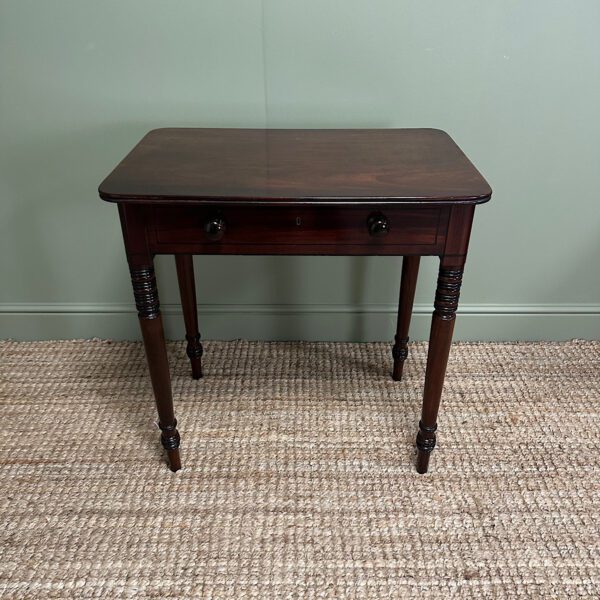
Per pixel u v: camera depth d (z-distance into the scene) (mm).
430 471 1341
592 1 1308
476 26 1340
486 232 1618
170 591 1090
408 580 1109
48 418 1499
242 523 1218
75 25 1341
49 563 1137
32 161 1512
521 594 1088
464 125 1463
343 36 1353
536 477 1327
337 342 1788
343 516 1233
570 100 1425
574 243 1627
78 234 1624
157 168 1088
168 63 1386
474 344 1777
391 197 958
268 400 1557
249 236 1042
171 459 1319
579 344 1771
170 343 1779
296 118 1456
